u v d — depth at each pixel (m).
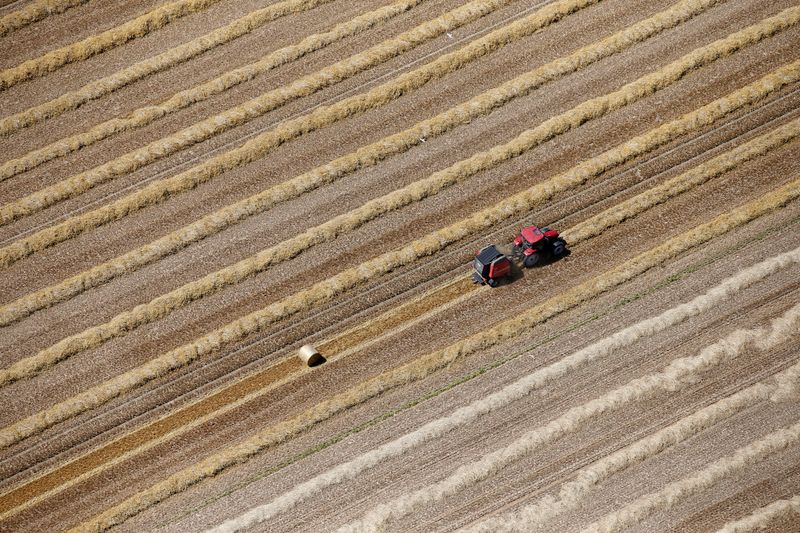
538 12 177.75
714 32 173.88
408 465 135.00
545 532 127.44
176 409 144.00
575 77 171.12
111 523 132.62
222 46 178.62
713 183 158.25
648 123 165.62
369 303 151.88
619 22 176.50
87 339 149.50
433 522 129.75
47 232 160.12
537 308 147.62
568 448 134.62
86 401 144.38
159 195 162.62
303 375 145.25
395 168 164.12
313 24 180.00
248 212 160.38
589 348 143.00
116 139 169.88
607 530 126.38
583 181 160.12
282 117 170.50
